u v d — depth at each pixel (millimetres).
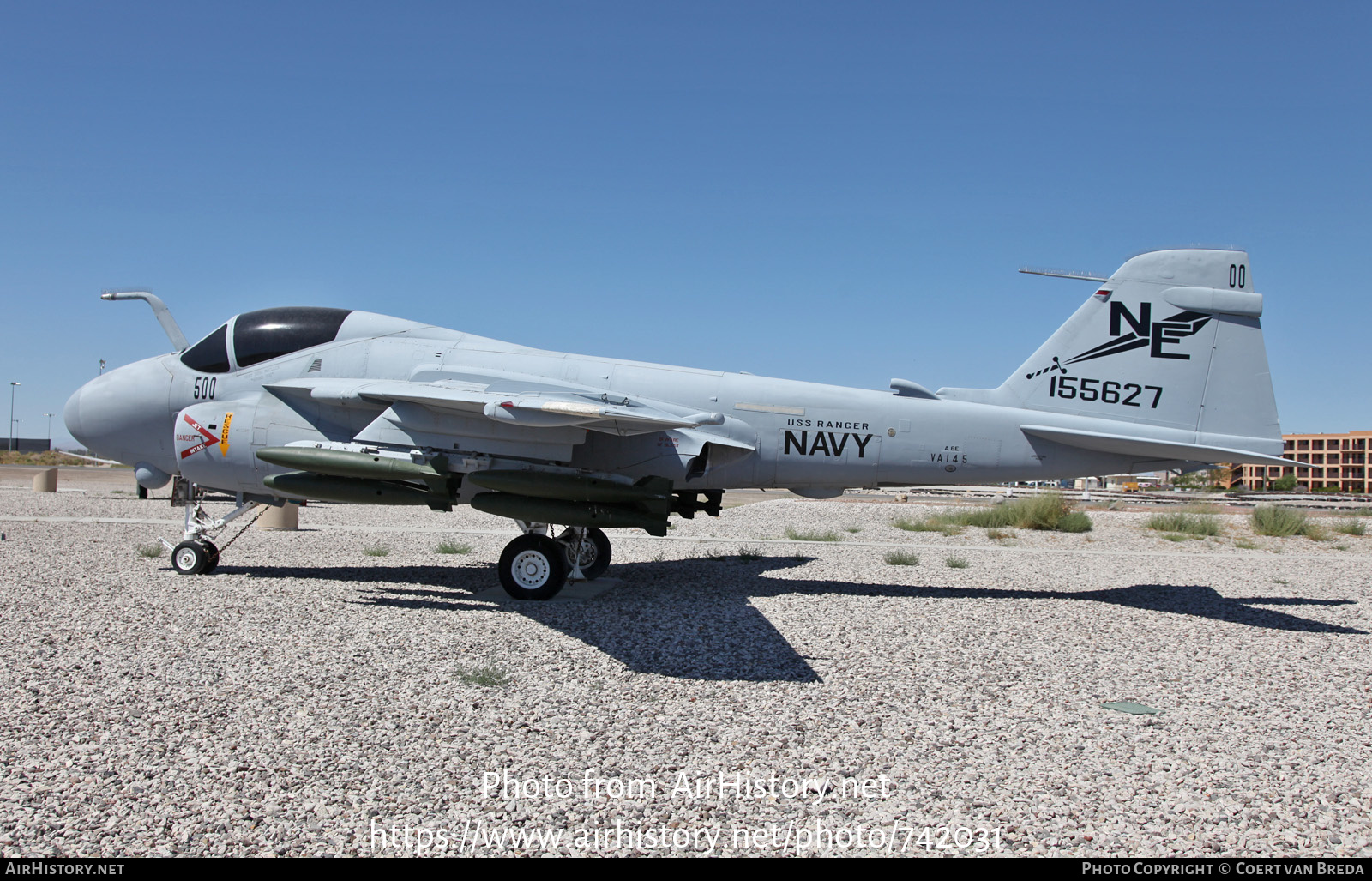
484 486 8242
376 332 9445
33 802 3350
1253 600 9367
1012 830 3361
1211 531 18891
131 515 16359
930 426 9133
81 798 3396
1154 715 4879
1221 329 9055
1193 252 9125
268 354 9359
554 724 4453
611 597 8445
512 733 4305
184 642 5934
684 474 8789
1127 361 9156
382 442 8281
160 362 9664
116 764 3734
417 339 9438
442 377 8828
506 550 8195
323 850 3043
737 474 9281
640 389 9094
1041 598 9195
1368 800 3705
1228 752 4285
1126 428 9078
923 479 9320
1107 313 9219
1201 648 6801
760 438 9086
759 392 9172
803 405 9148
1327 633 7535
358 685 5035
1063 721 4730
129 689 4805
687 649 6230
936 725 4613
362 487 8289
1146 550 15617
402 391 7969
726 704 4879
